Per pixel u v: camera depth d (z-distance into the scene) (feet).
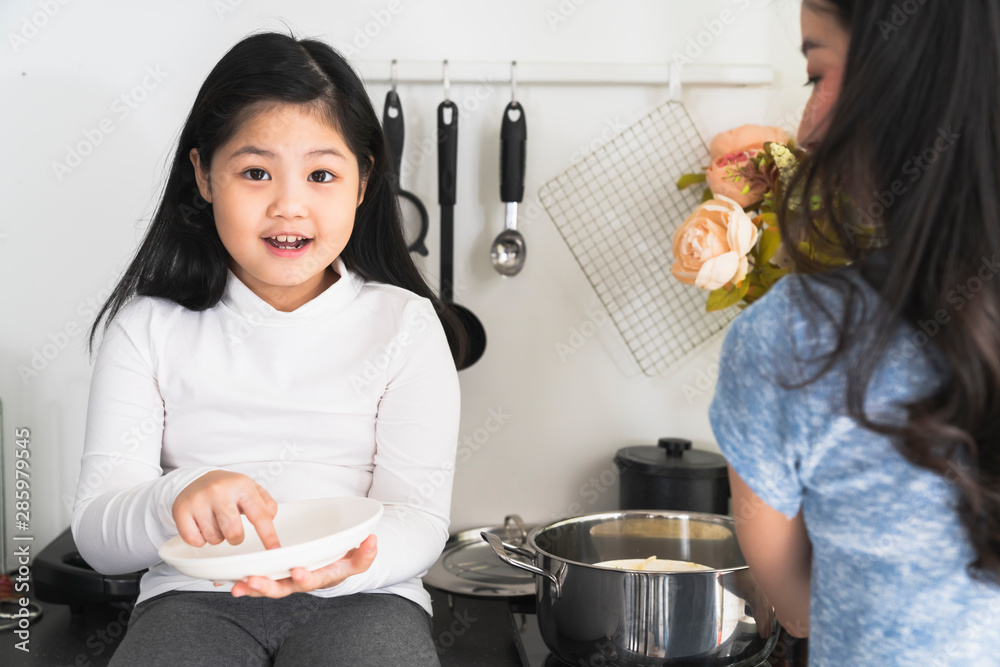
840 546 1.98
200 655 2.52
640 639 2.94
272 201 2.93
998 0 1.75
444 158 4.13
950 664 1.87
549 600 3.10
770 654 3.35
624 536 3.74
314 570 2.23
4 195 4.13
